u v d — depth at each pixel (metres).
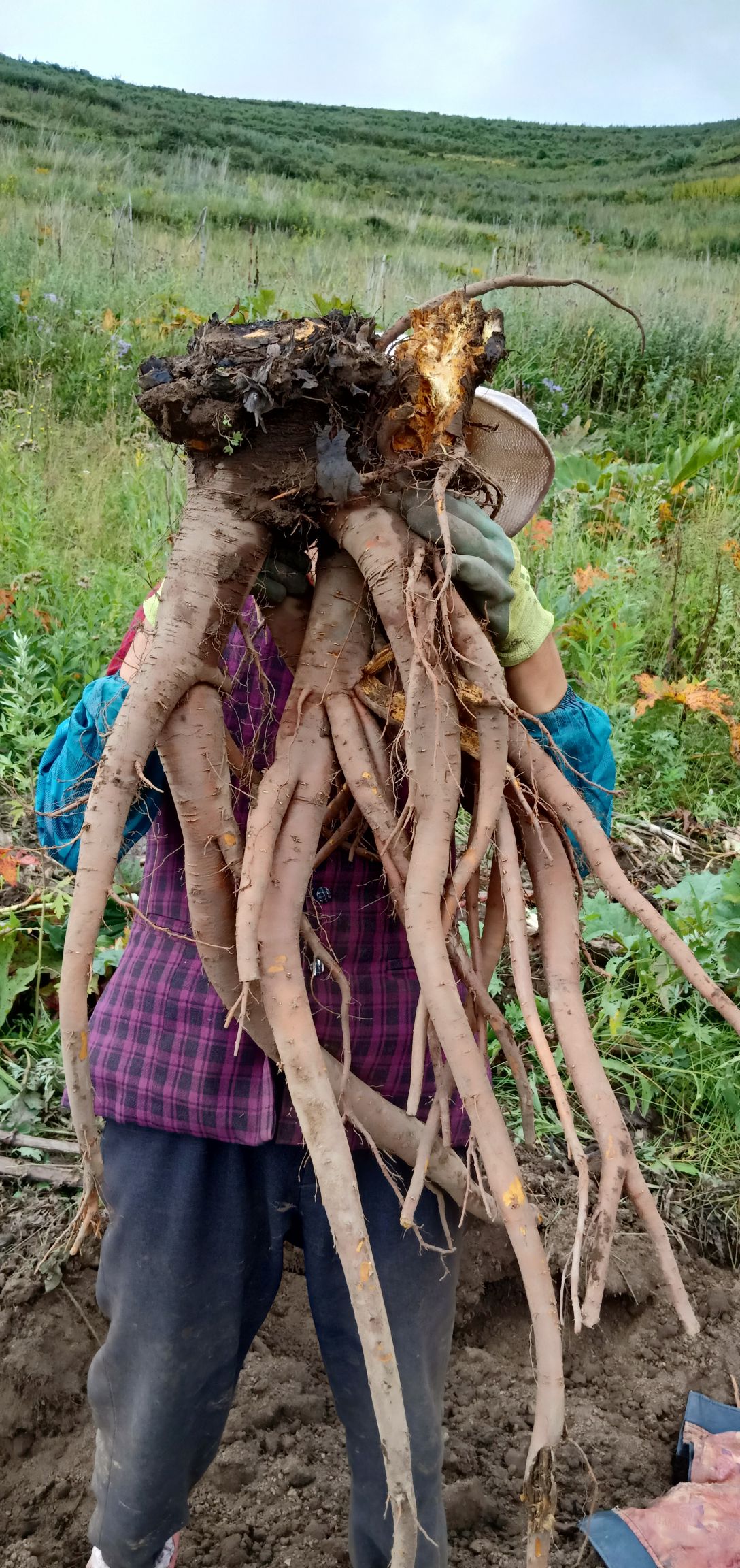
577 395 8.55
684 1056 2.78
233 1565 1.88
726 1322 2.35
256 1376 2.13
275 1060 1.18
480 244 15.21
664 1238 1.10
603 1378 2.25
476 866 1.17
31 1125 2.48
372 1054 1.31
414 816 1.17
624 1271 2.36
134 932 1.41
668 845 3.70
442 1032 1.08
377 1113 1.21
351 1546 1.49
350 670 1.21
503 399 1.39
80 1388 2.07
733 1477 1.97
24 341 7.15
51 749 1.52
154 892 1.37
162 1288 1.29
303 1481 2.00
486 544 1.21
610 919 3.02
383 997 1.31
